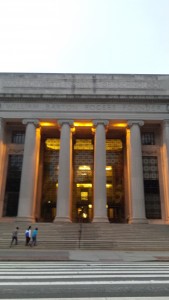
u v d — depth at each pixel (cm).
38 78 4172
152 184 3988
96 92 4094
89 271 1102
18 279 876
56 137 4497
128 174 3897
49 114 3912
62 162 3691
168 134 3859
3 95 3956
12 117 3906
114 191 4259
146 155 4109
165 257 1881
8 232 2994
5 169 4025
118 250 2533
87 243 2684
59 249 2539
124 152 4397
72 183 4275
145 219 3462
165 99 3969
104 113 3925
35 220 3884
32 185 3647
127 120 3919
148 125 4125
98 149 3766
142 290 721
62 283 805
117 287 756
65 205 3497
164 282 832
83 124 4044
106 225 3225
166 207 3781
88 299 625
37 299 619
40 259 1678
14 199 3912
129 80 4184
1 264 1420
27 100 3981
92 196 4209
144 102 3994
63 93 4062
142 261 1659
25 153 3741
